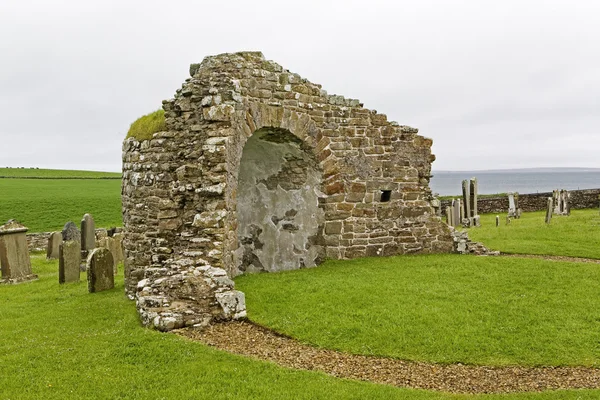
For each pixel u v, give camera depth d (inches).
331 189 532.7
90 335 294.4
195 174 407.8
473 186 982.4
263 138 512.7
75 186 1823.3
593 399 222.7
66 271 537.0
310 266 535.8
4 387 222.7
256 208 541.0
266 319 318.7
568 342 289.0
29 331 317.1
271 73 485.1
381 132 562.9
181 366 244.4
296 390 222.5
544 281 422.0
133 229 437.1
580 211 1234.6
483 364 264.5
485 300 363.6
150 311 307.7
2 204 1342.3
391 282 414.0
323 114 525.3
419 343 285.9
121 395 215.3
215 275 336.5
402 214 573.6
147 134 437.4
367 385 232.5
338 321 315.6
